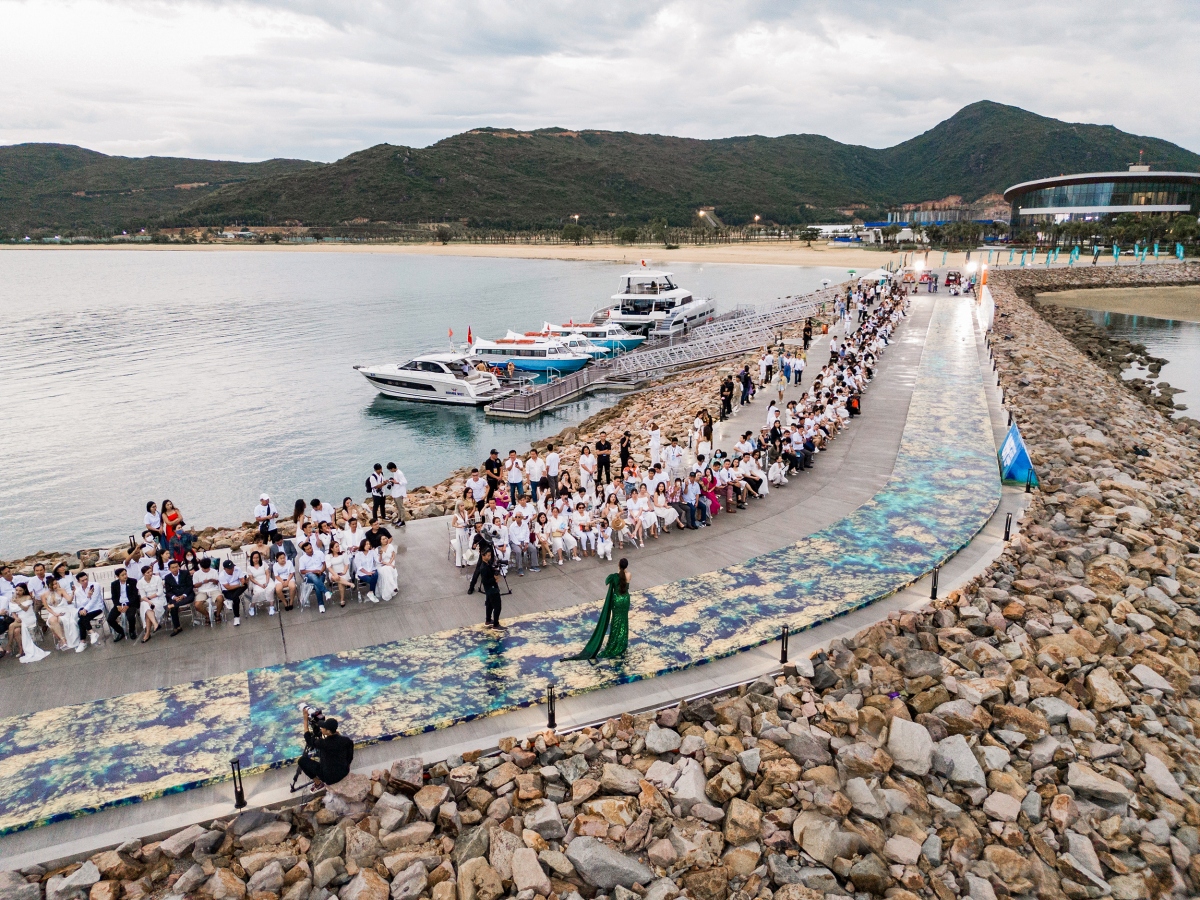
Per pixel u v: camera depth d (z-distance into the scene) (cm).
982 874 1009
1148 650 1556
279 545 1772
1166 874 1030
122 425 4584
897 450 2761
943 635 1502
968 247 18000
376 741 1172
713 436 3008
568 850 990
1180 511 2512
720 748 1173
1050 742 1235
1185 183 17412
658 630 1501
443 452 4041
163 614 1543
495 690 1298
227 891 909
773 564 1819
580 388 5281
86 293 13075
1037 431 3134
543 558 1852
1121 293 10538
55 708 1266
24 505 3322
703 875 961
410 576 1797
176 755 1136
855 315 6194
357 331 8362
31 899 895
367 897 908
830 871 986
